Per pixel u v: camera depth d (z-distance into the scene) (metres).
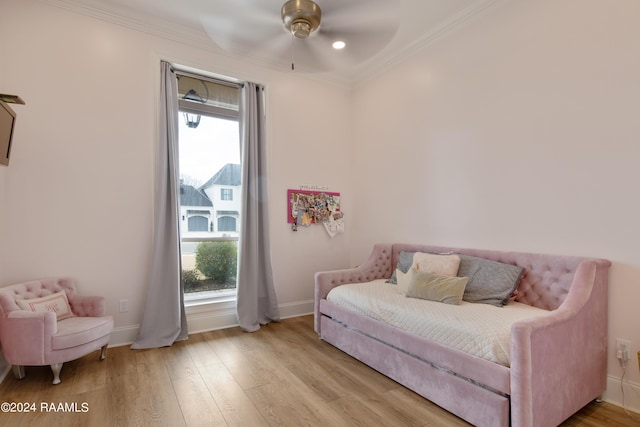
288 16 2.58
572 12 2.33
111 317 2.74
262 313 3.74
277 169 3.93
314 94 4.23
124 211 3.04
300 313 4.08
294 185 4.05
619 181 2.10
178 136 3.34
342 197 4.45
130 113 3.07
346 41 3.41
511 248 2.69
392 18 3.04
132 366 2.60
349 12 2.92
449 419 1.93
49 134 2.74
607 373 2.12
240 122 3.75
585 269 2.06
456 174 3.14
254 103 3.73
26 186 2.65
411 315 2.32
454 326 2.04
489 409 1.75
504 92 2.74
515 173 2.66
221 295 3.66
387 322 2.49
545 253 2.46
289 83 4.04
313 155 4.21
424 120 3.47
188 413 1.97
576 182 2.30
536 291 2.43
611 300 2.12
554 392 1.75
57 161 2.77
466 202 3.05
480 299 2.53
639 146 2.02
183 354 2.85
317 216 4.20
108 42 2.98
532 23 2.55
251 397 2.16
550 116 2.45
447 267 2.82
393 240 3.86
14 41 2.63
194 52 3.40
